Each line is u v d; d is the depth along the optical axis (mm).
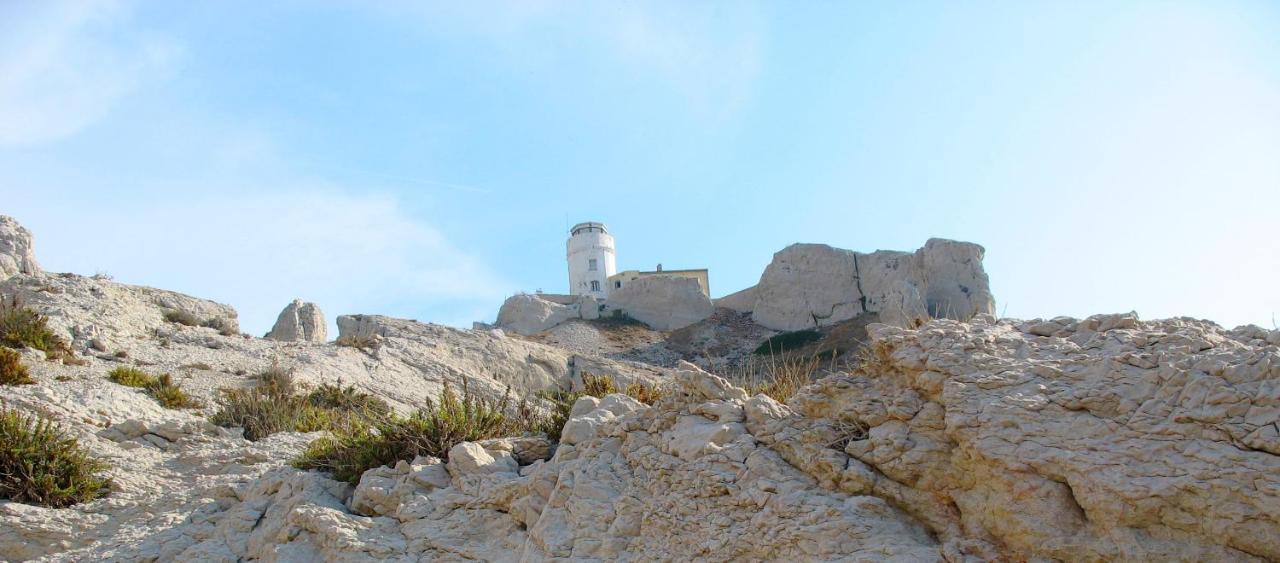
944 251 69250
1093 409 6102
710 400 8477
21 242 36750
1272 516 5266
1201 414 5703
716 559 7129
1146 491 5586
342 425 15273
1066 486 5996
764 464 7426
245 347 32094
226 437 15750
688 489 7656
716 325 71938
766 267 75188
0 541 10961
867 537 6617
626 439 8875
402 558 8914
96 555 10625
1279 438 5406
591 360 49094
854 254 72875
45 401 16234
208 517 11180
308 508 9891
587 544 7980
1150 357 6180
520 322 72875
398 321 50031
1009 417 6242
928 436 6871
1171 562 5480
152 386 20922
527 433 11672
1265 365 5688
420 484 9977
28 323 24844
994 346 6941
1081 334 6895
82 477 12398
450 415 11461
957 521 6668
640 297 75438
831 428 7438
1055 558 5871
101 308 32844
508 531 8969
